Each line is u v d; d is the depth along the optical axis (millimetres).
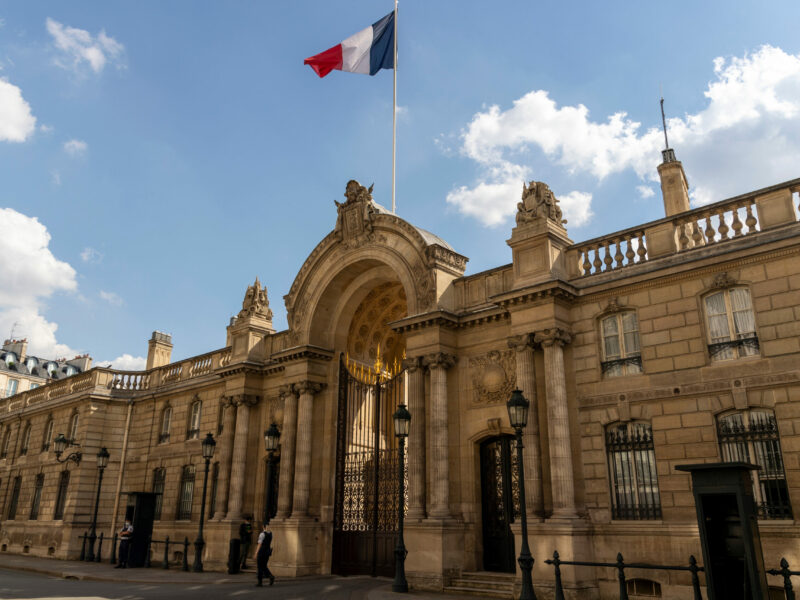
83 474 39312
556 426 20016
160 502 36781
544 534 19172
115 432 41031
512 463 22719
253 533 30406
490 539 22641
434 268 25203
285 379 30438
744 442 17531
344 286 30688
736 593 13836
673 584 17438
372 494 27438
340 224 29984
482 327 24266
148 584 23781
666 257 20016
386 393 29547
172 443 37781
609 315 21000
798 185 17906
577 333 21328
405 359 25188
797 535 15742
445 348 24328
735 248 18578
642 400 19375
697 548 17250
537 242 22047
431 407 23844
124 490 39750
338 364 30172
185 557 29531
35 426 47594
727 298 18719
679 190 26375
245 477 31344
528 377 21141
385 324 32625
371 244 28438
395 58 31906
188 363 39094
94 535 35156
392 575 25078
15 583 23391
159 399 39969
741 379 17688
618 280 20562
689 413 18422
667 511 18156
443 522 21875
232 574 27203
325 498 28125
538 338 21078
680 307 19344
